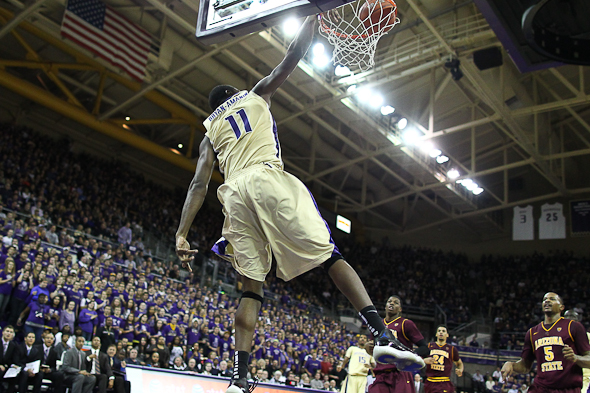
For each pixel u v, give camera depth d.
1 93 25.95
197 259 25.02
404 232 39.53
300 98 24.38
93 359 11.34
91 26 17.30
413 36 21.12
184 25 18.17
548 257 35.06
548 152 28.16
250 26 3.02
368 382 10.97
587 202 28.91
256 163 2.64
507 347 26.70
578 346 5.37
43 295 12.62
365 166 33.06
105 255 18.36
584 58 6.55
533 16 6.00
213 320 17.69
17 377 10.12
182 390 7.20
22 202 19.34
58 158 24.64
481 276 36.31
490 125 29.92
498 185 38.06
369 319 2.40
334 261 2.52
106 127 24.81
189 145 27.97
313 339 21.89
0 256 13.57
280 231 2.45
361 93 22.08
